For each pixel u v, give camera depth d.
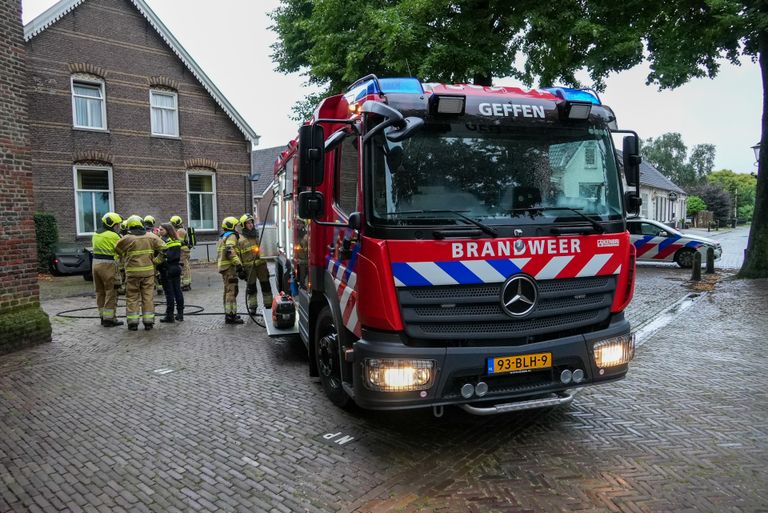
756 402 5.16
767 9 11.88
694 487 3.56
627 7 10.95
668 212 52.06
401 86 4.09
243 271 9.18
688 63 12.50
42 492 3.62
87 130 18.09
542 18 10.00
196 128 21.08
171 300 9.53
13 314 7.54
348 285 4.19
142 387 5.82
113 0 18.55
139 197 19.52
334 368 5.02
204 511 3.37
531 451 4.13
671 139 76.75
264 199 21.83
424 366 3.71
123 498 3.53
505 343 3.92
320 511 3.35
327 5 12.05
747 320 9.01
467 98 4.07
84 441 4.42
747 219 77.38
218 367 6.58
